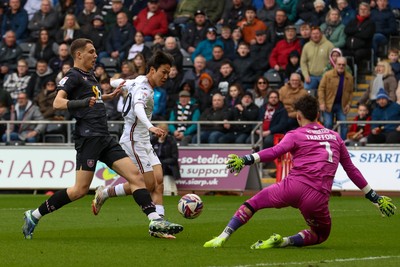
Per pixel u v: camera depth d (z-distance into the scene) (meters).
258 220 35.44
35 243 26.48
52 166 55.28
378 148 53.22
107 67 62.88
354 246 26.28
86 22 65.19
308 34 60.50
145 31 64.62
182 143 55.22
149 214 27.55
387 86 56.91
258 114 55.41
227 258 22.84
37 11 66.88
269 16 63.34
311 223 25.17
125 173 27.61
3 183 55.50
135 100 29.00
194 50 62.47
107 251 24.38
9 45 65.25
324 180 24.67
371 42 61.31
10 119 58.56
